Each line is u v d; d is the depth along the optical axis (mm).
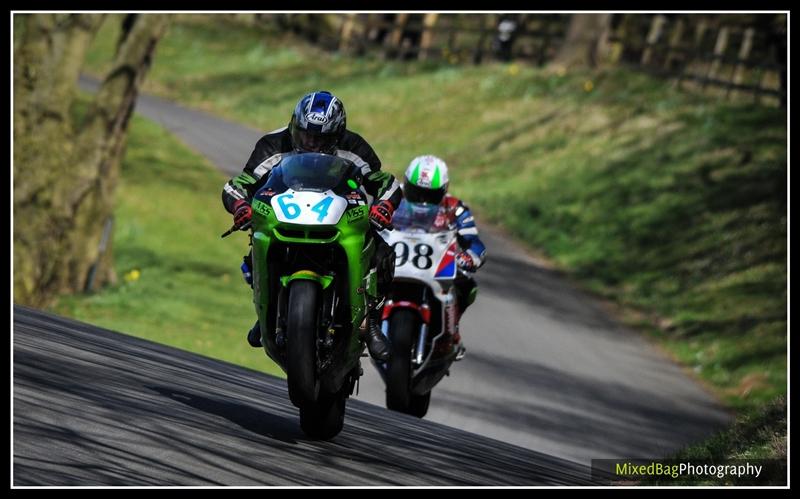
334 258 22297
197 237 96375
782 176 99188
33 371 24156
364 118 155625
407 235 38344
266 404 28094
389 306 37344
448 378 52219
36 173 74312
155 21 77500
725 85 133250
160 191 107875
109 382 24938
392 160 133875
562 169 116438
